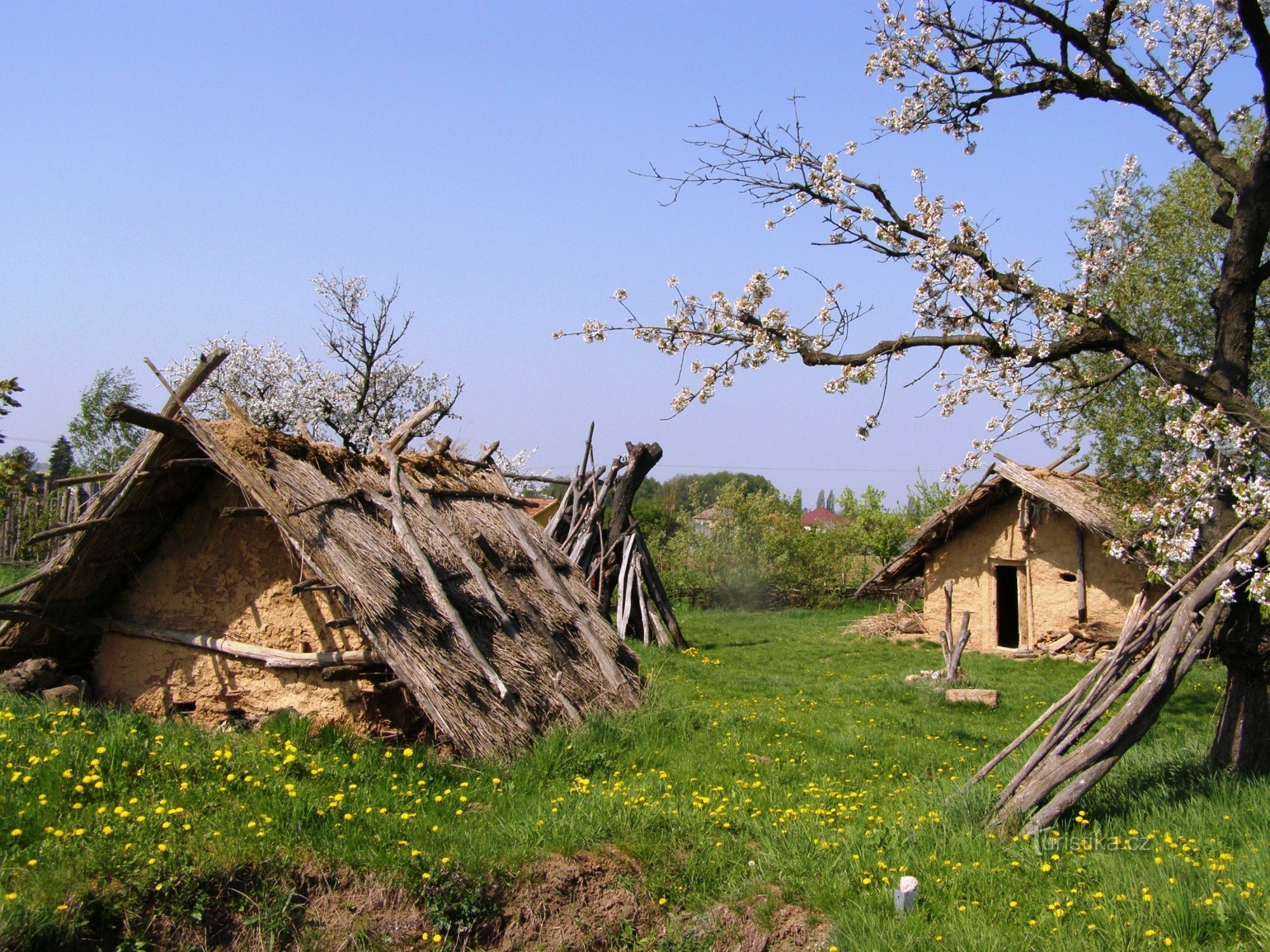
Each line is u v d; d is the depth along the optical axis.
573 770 8.59
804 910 5.93
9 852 5.44
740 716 11.76
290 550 8.90
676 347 9.24
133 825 5.79
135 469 9.01
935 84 9.56
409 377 32.66
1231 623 8.13
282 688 9.07
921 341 8.85
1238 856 6.27
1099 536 20.19
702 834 6.83
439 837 6.30
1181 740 10.78
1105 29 9.42
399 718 8.93
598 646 11.01
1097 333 8.61
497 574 10.61
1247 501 7.78
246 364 31.16
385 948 5.54
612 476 21.94
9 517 21.73
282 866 5.73
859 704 14.18
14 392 9.34
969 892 5.95
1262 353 14.63
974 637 22.78
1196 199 15.91
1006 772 9.08
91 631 9.79
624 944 5.86
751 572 35.28
